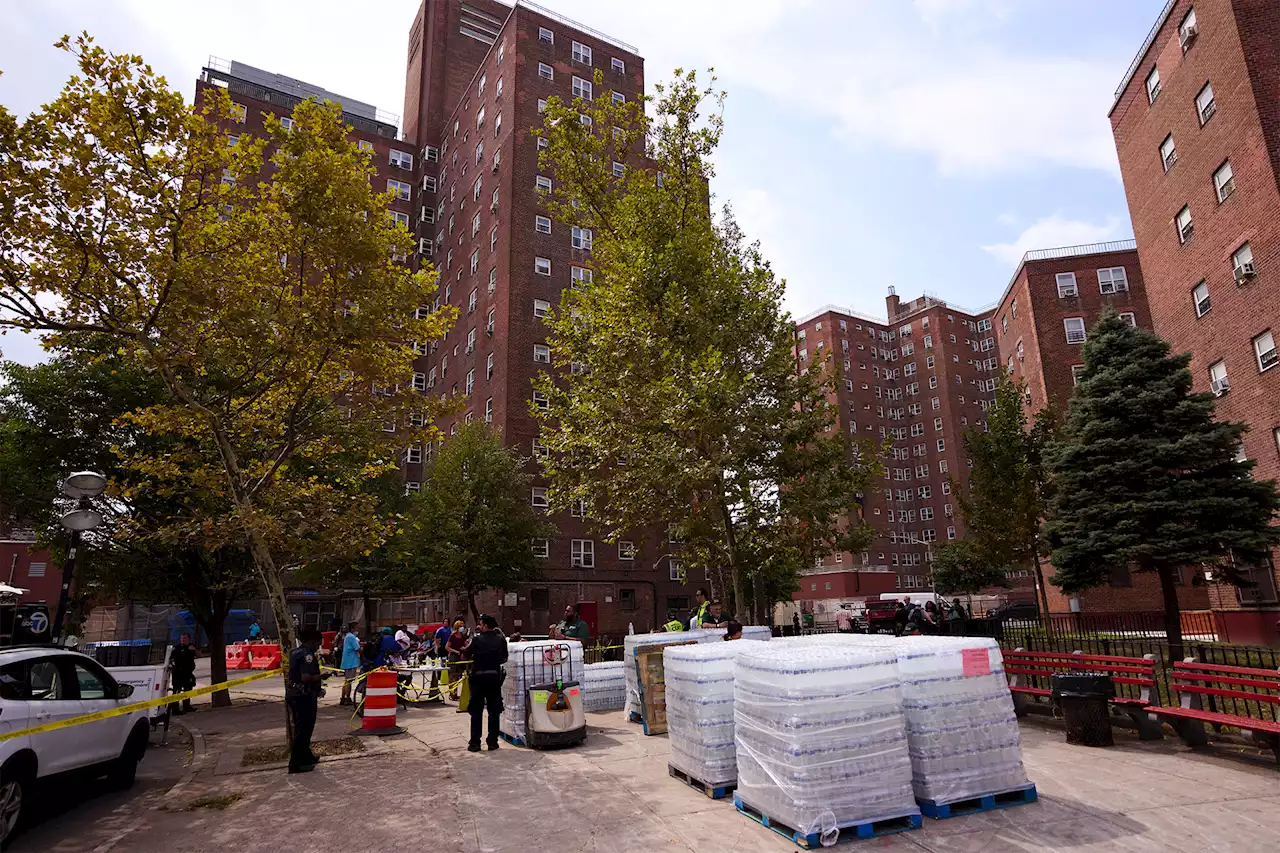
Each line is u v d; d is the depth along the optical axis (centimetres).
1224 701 916
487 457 3191
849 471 1599
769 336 1728
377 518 1208
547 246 4244
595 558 3875
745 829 606
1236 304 2172
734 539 1634
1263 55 2034
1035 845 539
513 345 3984
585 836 609
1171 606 1586
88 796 873
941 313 8644
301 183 1072
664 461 1480
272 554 1260
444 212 5469
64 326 1017
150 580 1925
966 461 8162
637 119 2088
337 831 659
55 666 795
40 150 978
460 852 586
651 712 1066
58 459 1684
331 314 1109
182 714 1688
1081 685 854
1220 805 603
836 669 593
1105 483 1714
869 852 540
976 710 639
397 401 1227
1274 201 1969
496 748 1015
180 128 1039
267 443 1345
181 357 1027
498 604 3541
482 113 4847
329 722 1410
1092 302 3859
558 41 4650
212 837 656
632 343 1653
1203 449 1591
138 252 1051
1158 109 2550
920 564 8225
